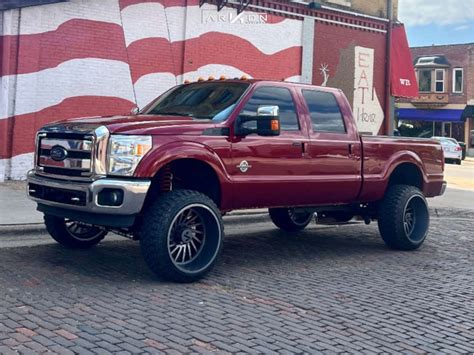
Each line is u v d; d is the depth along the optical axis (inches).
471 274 293.1
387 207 337.4
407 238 340.8
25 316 196.9
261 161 275.1
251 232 392.5
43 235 330.3
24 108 478.3
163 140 243.6
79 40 503.2
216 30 592.7
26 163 483.2
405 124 1956.2
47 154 257.8
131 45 534.6
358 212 351.9
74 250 302.5
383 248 353.4
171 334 186.5
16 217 343.9
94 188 233.0
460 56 1872.5
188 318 203.2
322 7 682.2
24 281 239.6
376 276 281.1
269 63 642.8
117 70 527.5
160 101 313.1
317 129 304.5
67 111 501.4
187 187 276.5
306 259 313.6
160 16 551.8
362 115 754.8
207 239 257.4
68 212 251.0
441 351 185.8
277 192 282.8
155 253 239.6
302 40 673.0
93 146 237.6
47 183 252.5
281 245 350.3
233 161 264.7
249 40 621.6
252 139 272.4
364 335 196.1
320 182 299.3
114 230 270.4
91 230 307.0
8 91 470.0
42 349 169.3
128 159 236.1
